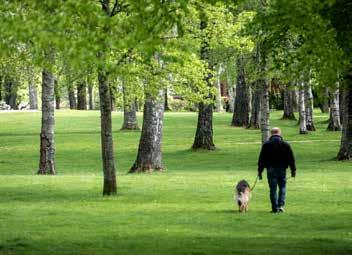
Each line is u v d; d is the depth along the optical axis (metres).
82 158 53.38
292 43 19.89
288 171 40.69
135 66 27.48
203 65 35.09
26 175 39.50
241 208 23.98
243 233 19.84
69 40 11.88
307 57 17.56
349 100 46.81
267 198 27.83
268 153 23.56
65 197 28.30
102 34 11.97
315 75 18.66
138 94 33.41
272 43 18.64
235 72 74.56
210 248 17.39
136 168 41.41
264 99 45.16
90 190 30.61
